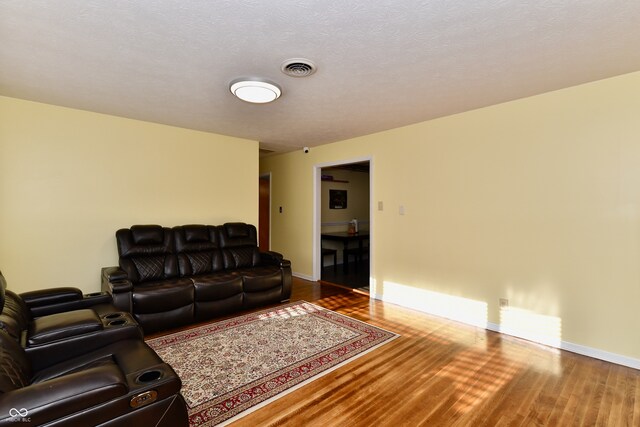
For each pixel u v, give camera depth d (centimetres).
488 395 209
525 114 298
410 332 315
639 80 242
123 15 171
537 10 167
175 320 321
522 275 302
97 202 353
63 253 332
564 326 278
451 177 354
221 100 305
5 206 301
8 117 302
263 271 402
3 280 168
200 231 403
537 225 293
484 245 328
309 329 320
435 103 313
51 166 324
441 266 365
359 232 712
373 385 220
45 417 105
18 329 181
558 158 280
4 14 170
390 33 189
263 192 664
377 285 435
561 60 224
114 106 326
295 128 412
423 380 227
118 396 120
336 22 177
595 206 262
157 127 393
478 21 177
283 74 245
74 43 201
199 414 187
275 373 234
